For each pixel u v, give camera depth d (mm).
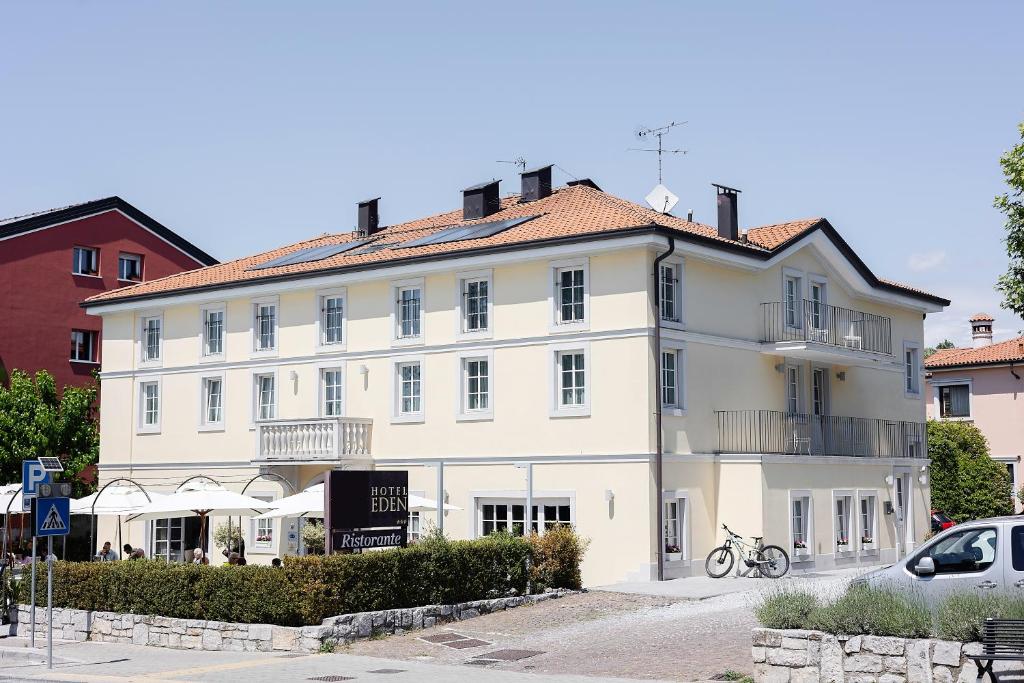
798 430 33000
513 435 30500
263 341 36250
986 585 15297
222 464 36500
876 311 37875
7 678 17812
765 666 14539
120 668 18469
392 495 22391
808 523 30609
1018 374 49750
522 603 23609
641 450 28281
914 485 36812
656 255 28875
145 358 39125
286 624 20156
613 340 29000
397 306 33188
